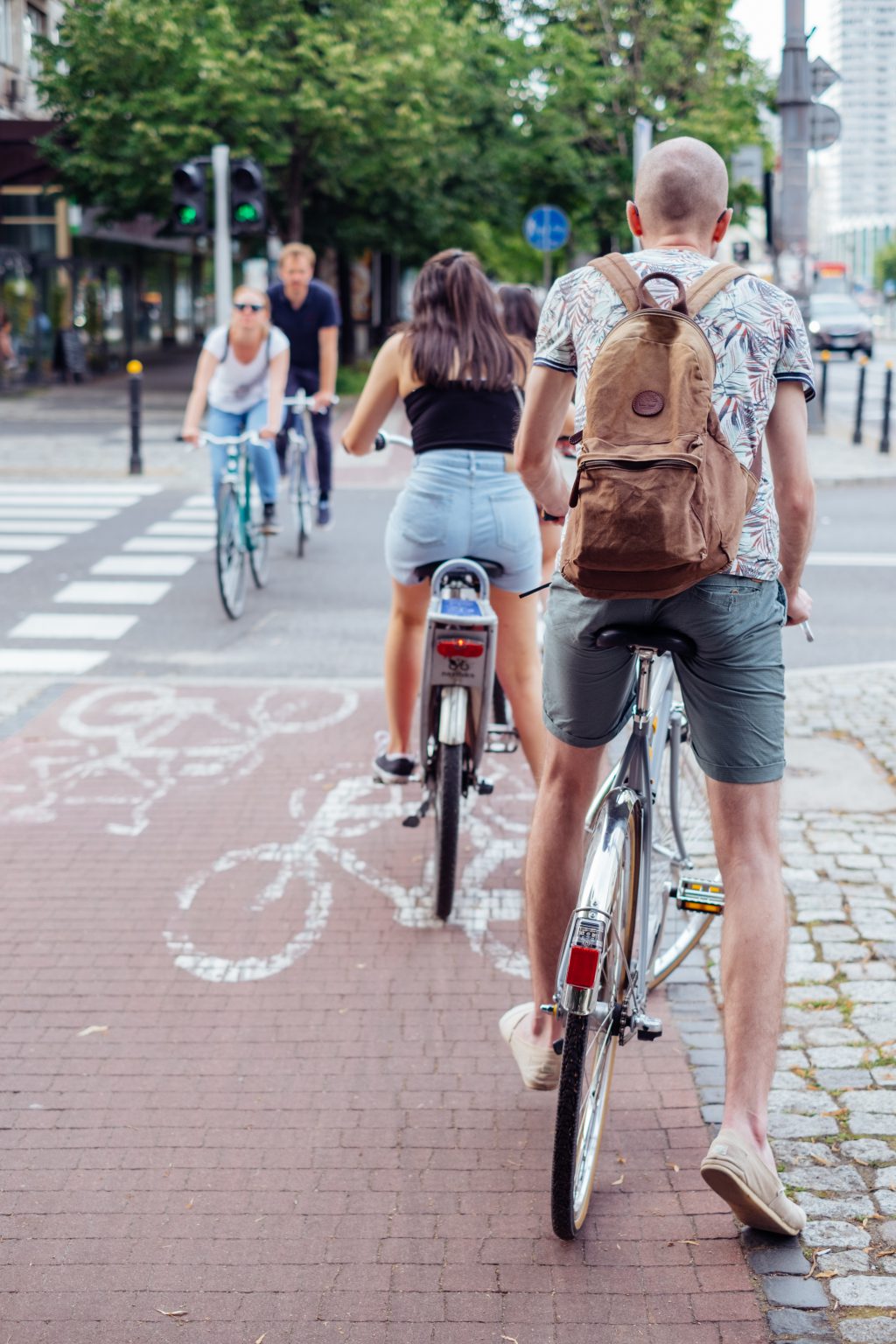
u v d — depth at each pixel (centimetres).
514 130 3206
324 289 1160
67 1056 385
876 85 14175
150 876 510
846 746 654
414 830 559
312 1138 345
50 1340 276
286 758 648
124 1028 401
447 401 486
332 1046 390
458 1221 312
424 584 508
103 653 855
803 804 575
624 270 302
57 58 2919
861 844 529
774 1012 304
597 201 3122
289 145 2794
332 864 523
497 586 501
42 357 3341
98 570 1127
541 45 3119
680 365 276
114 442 2111
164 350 4834
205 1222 312
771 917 306
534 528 496
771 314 297
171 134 2745
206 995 421
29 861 524
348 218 3189
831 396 3045
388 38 2820
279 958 445
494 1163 334
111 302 3794
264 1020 405
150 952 449
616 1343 271
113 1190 324
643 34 3000
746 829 311
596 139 3153
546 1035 348
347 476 1777
